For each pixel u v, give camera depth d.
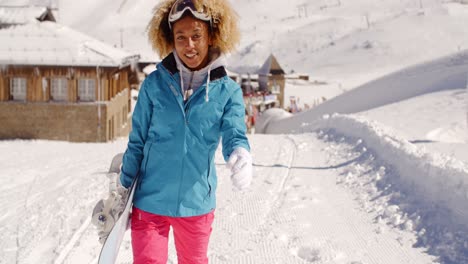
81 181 8.53
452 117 14.75
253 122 52.66
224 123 2.77
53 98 27.97
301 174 8.70
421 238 4.97
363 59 189.62
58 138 27.86
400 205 5.99
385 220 5.66
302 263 4.47
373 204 6.34
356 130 12.01
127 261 4.50
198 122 2.77
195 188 2.85
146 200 2.84
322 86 121.38
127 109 36.19
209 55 2.84
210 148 2.84
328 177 8.38
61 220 5.83
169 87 2.79
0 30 29.23
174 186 2.82
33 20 30.12
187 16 2.72
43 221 5.82
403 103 19.83
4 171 10.26
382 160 8.36
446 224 5.07
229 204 6.61
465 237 4.68
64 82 27.83
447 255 4.46
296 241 5.07
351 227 5.54
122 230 2.68
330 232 5.37
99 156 12.99
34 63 27.16
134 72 36.38
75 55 27.72
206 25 2.79
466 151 9.05
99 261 2.49
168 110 2.78
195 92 2.74
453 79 21.66
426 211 5.51
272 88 78.94
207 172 2.88
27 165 11.48
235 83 2.82
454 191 5.43
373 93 26.70
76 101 27.75
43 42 28.55
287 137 14.83
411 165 6.92
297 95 106.69
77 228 5.47
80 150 16.28
